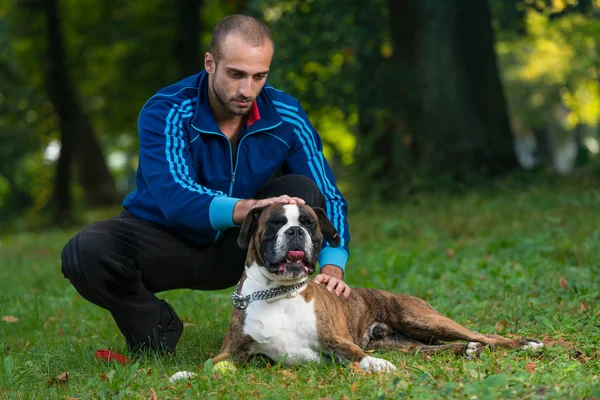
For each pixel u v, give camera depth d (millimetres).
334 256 6992
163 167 6504
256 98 6977
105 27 34844
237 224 6383
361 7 20422
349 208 20609
